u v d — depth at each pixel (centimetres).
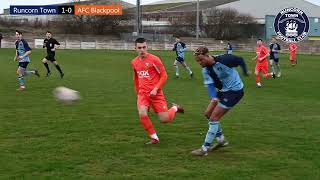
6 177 640
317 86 1889
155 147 813
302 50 5491
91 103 1335
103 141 852
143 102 840
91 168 686
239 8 8800
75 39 6338
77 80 2014
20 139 862
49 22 7556
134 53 4581
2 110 1198
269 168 693
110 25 7244
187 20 7725
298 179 643
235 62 741
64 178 638
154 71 838
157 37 6494
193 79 2147
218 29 7344
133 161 724
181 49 2197
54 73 2352
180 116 1129
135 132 934
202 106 1305
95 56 3981
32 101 1363
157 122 1049
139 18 6300
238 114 1170
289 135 920
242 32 7531
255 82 2044
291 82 2052
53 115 1124
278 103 1379
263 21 7619
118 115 1131
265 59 1891
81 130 948
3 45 5256
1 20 7481
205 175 657
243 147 819
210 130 756
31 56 3809
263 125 1023
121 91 1639
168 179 638
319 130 973
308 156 759
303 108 1281
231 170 680
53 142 838
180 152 782
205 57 740
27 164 700
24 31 6981
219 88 771
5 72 2323
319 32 7169
